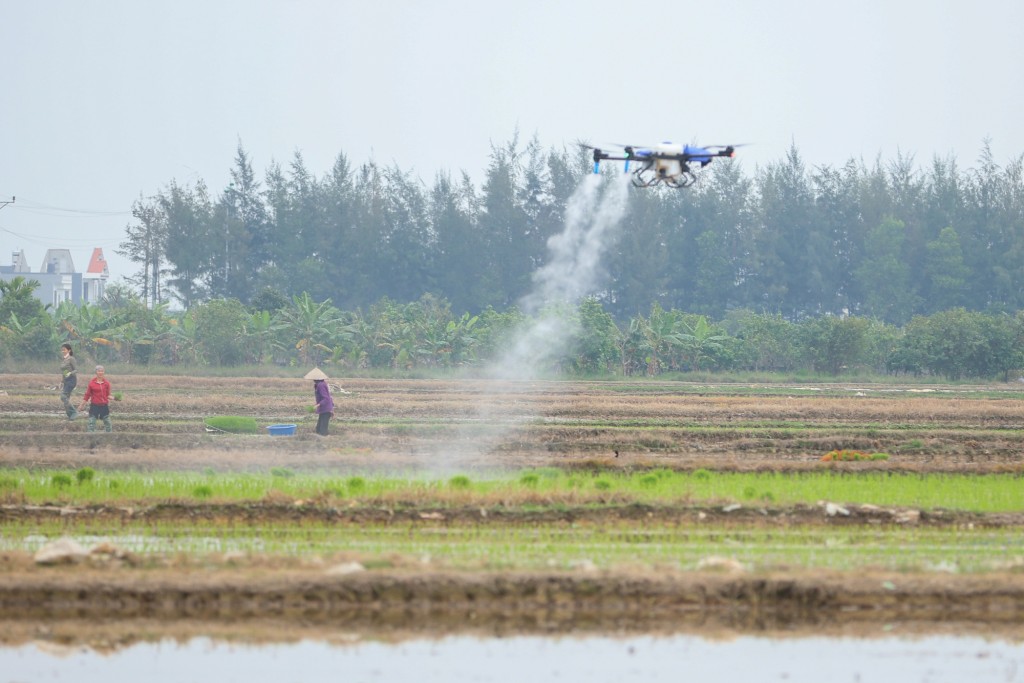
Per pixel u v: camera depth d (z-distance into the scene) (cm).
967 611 5794
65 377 12638
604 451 11700
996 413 15788
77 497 7650
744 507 7562
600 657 5109
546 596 5741
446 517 7338
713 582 5788
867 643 5344
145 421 13112
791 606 5778
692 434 12825
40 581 5609
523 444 11750
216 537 6812
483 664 5012
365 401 16262
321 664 4991
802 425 14362
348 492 7981
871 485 8931
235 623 5506
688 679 4859
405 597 5694
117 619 5512
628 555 6406
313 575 5725
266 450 10888
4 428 12256
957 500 8262
